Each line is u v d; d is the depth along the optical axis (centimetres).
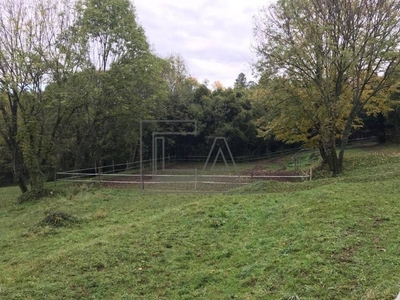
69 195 1702
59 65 1878
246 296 527
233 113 3816
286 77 1781
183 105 3716
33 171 1819
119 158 3244
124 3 2223
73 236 984
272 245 717
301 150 3541
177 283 618
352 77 1853
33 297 585
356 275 530
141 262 707
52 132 2075
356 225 743
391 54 1595
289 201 1076
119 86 2197
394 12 1592
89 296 585
